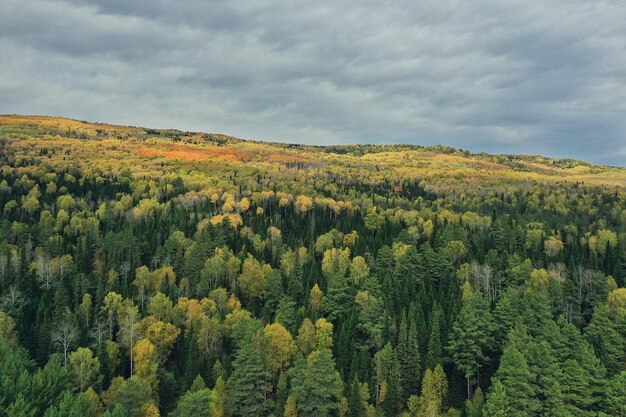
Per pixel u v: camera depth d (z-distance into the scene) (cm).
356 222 19150
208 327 9238
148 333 8912
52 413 5281
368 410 7731
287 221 19438
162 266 13175
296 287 12019
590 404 6650
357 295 10300
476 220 19062
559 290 9962
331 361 7694
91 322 9988
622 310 8850
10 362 6084
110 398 7069
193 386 7712
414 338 8538
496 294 11462
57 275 12269
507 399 6556
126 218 18762
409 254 12494
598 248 14888
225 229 16488
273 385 8800
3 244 13362
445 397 8038
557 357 7444
